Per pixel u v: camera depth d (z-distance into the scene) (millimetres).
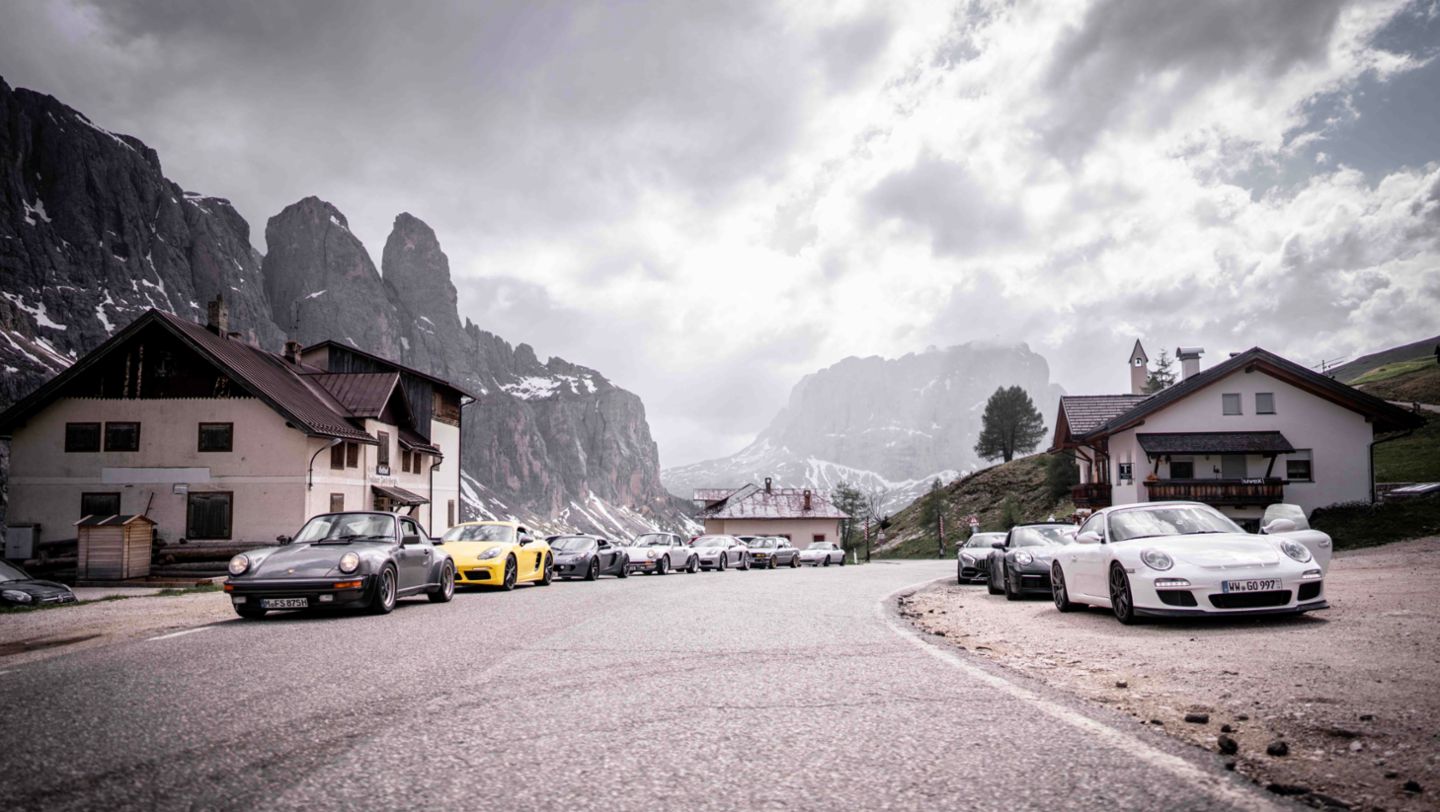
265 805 3117
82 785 3385
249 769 3600
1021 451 99938
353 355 41500
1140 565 9062
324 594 10281
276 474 28703
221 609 12219
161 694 5297
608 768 3592
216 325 34344
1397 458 50625
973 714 4621
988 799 3113
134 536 25250
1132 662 6617
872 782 3348
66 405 29453
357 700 5105
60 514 29047
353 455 32562
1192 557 8859
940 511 70000
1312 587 8711
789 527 66625
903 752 3805
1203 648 7148
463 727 4383
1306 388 35531
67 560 25938
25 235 189500
